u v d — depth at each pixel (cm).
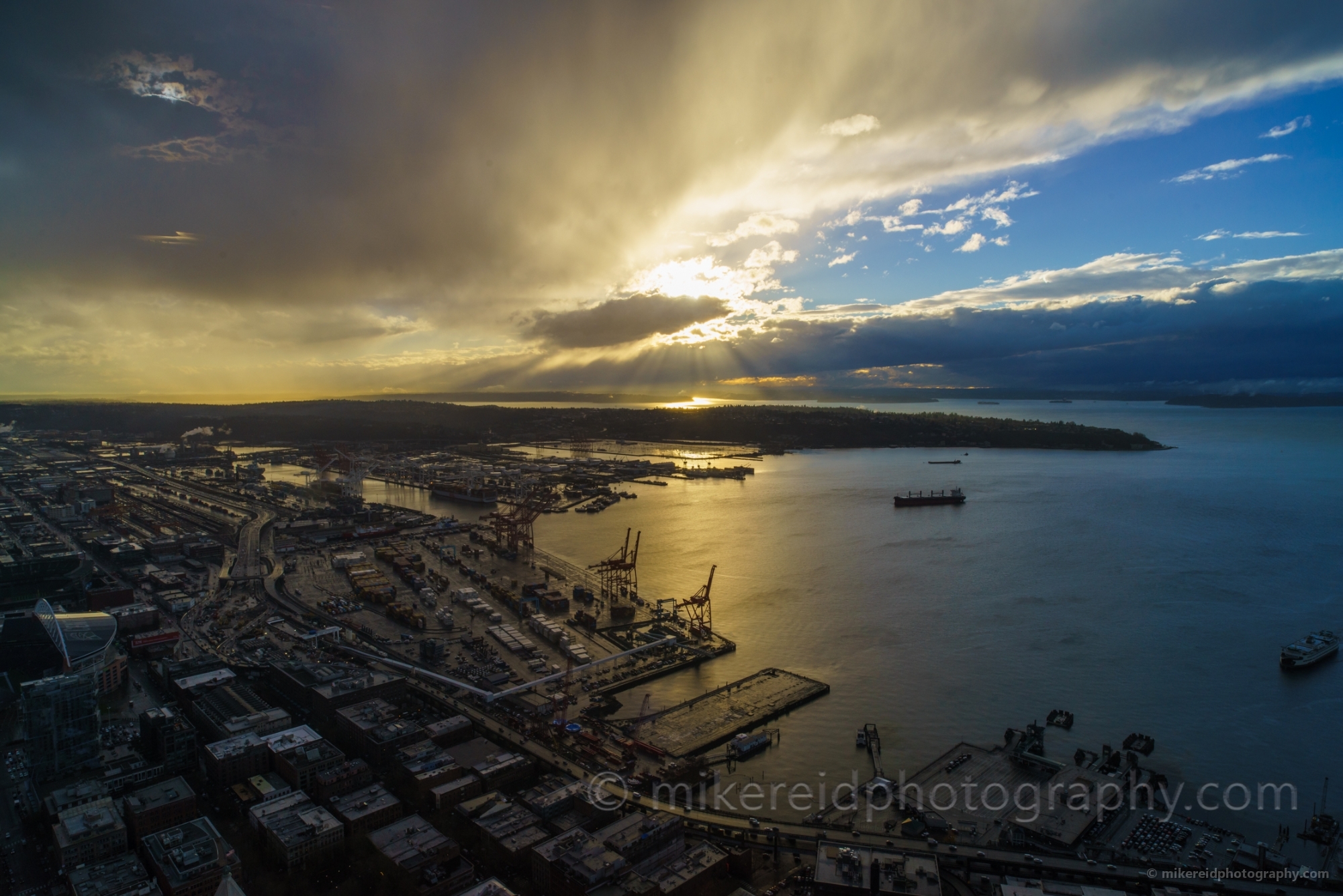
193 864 19912
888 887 19912
